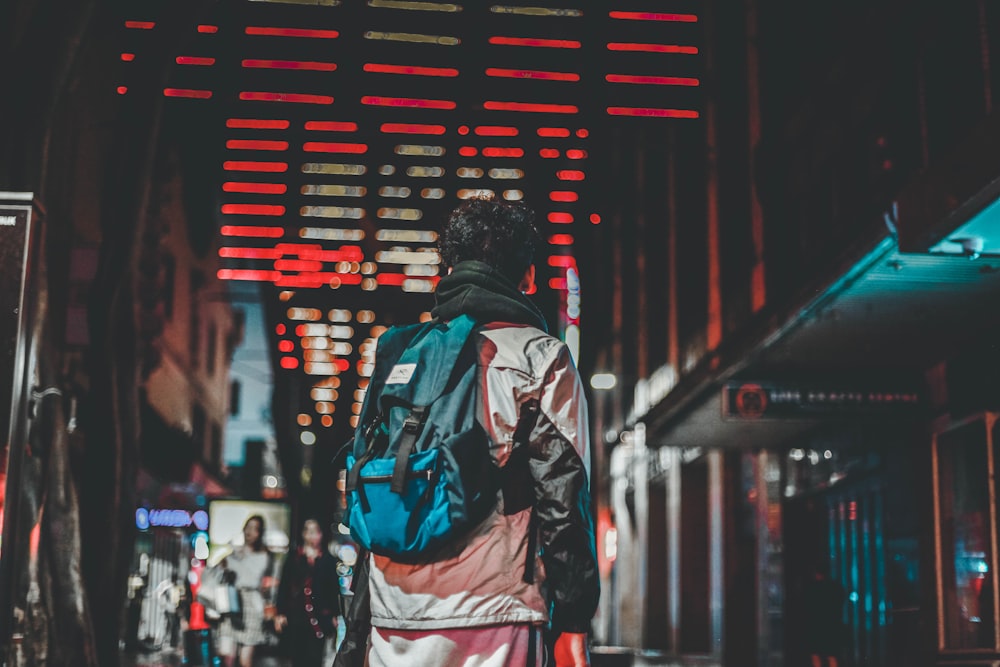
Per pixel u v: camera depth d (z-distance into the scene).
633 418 32.38
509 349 2.54
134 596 23.28
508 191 27.31
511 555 2.44
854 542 15.33
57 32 7.97
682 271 26.84
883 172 14.17
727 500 22.45
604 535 35.19
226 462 49.03
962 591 11.96
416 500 2.40
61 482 8.19
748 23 21.14
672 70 25.02
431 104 26.55
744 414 12.91
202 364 42.56
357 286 32.38
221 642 12.88
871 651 14.53
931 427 12.66
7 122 7.91
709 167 24.16
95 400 9.85
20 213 4.66
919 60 12.77
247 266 34.53
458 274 2.73
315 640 12.97
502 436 2.47
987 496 11.34
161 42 10.23
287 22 24.17
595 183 27.53
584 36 25.02
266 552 13.12
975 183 7.29
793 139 18.17
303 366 33.12
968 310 10.55
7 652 4.60
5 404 4.57
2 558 4.53
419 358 2.55
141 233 10.33
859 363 12.67
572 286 27.16
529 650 2.42
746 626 21.86
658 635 29.28
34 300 4.71
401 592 2.44
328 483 16.14
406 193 29.19
